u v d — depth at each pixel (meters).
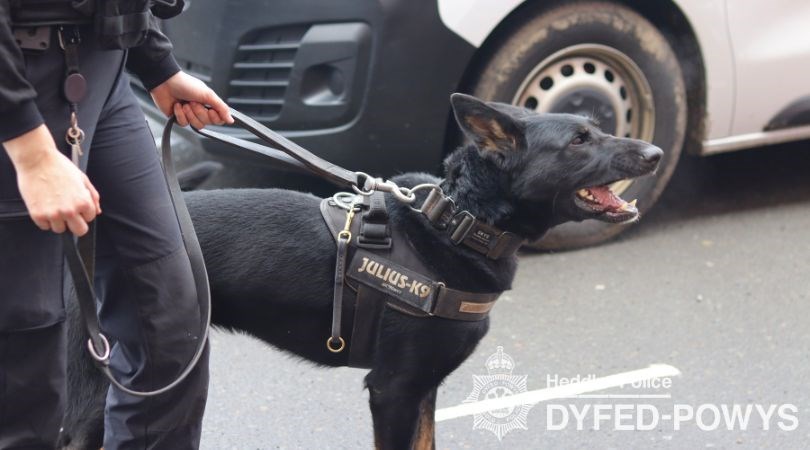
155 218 2.20
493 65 4.43
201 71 4.54
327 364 2.78
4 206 1.90
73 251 1.91
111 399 2.37
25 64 1.86
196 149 5.41
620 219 2.73
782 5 4.81
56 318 2.04
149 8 2.09
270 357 3.80
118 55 2.07
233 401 3.50
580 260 4.71
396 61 4.18
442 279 2.60
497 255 2.65
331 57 4.18
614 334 4.04
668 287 4.45
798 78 4.91
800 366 3.82
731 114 4.89
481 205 2.62
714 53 4.73
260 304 2.65
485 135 2.61
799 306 4.30
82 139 1.98
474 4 4.19
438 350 2.62
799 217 5.26
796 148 6.17
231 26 4.31
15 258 1.95
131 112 2.18
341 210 2.67
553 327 4.07
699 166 5.89
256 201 2.71
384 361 2.64
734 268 4.66
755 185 5.66
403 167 4.41
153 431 2.33
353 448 3.26
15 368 2.03
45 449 2.13
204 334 2.30
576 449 3.25
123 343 2.29
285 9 4.20
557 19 4.44
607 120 4.70
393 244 2.61
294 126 4.34
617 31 4.55
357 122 4.25
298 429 3.36
